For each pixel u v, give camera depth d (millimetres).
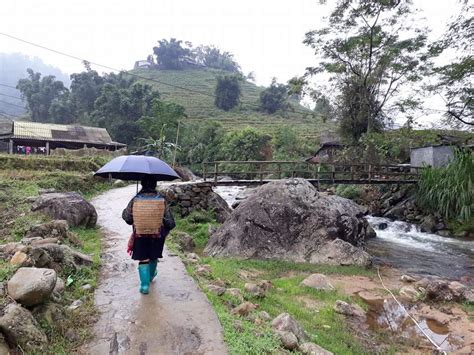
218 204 14516
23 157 16734
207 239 11391
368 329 5742
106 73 78500
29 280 3584
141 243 4504
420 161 23172
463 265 10461
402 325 5984
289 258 9477
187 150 45156
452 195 15891
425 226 16344
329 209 10656
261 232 9852
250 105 76312
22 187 11672
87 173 17578
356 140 28781
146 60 114938
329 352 4117
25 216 8086
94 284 4844
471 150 18922
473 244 13609
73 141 33594
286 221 10047
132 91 56719
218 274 6867
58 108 65438
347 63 27875
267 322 4633
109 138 36969
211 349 3432
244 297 5734
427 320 6238
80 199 8844
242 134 41156
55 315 3674
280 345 3885
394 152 25781
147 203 4348
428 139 24781
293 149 39562
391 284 8203
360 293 7418
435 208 17047
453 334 5727
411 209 18422
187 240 10008
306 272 8562
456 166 16625
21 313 3234
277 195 10562
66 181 14117
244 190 22266
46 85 73000
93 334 3609
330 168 27078
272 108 73250
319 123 65375
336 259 9484
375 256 11352
